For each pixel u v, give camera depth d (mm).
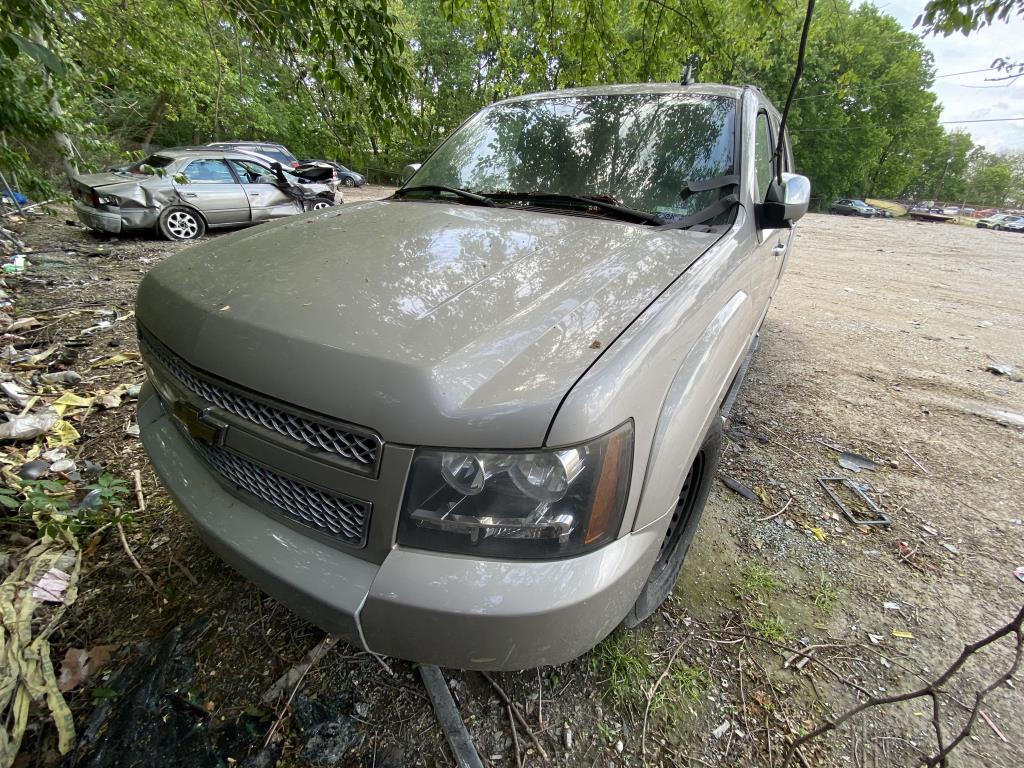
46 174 8344
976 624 1918
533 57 4969
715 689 1634
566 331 1243
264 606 1800
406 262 1552
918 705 1619
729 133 2287
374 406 1074
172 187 8102
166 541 2068
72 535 2014
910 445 3146
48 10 2715
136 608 1789
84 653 1632
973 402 3762
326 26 2947
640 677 1648
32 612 1713
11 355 3594
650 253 1692
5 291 5102
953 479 2816
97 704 1490
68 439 2684
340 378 1118
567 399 1058
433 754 1412
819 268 9273
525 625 1050
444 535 1083
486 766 1397
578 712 1541
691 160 2238
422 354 1127
